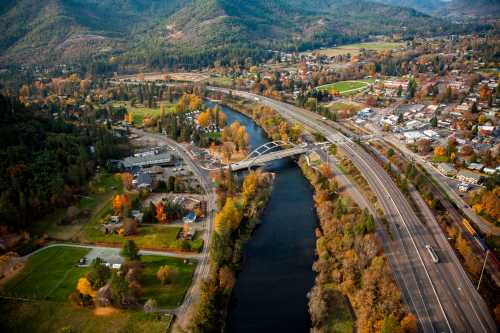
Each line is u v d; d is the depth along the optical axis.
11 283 167.50
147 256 184.25
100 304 151.25
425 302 146.88
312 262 183.88
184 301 155.62
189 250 187.25
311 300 152.38
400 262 169.38
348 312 149.00
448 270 163.38
